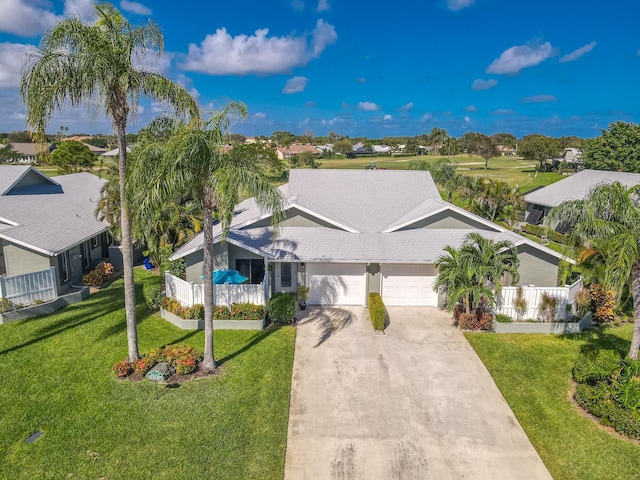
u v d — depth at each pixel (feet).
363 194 90.33
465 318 64.64
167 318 66.44
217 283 66.28
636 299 47.80
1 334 60.23
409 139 645.92
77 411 43.42
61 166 216.54
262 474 36.60
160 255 86.43
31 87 43.86
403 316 69.97
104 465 36.63
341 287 73.97
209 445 39.40
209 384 48.78
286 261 68.39
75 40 43.65
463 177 164.76
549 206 138.82
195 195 47.83
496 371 53.57
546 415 45.19
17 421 41.68
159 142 46.24
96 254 92.73
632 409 42.57
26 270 72.33
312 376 51.96
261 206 47.96
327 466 38.17
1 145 327.47
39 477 35.22
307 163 375.04
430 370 53.72
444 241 74.79
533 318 66.85
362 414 45.24
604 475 37.35
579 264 53.88
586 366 49.52
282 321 66.23
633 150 228.84
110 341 58.85
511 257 63.46
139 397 45.91
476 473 37.78
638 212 45.83
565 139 472.44
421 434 42.45
